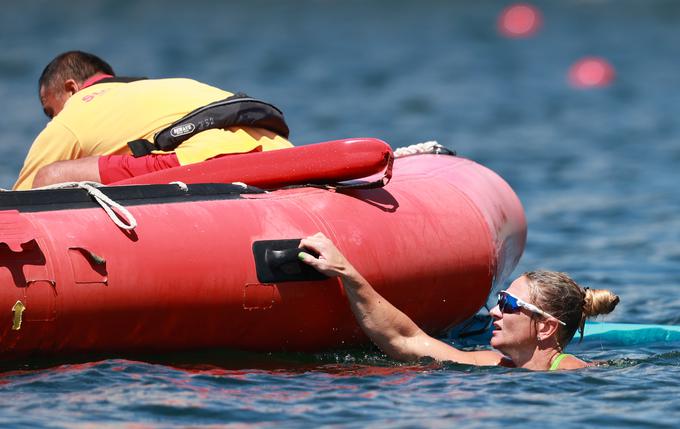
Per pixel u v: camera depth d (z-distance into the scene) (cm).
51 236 1512
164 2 15700
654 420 1434
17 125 5991
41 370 1550
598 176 4762
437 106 7206
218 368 1658
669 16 14675
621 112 7112
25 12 14100
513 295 1736
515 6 15725
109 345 1575
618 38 12231
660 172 4869
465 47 11300
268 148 1975
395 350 1750
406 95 7712
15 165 4638
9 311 1462
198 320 1603
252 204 1709
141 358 1627
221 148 1917
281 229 1680
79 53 2123
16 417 1362
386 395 1532
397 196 1870
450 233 1891
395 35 12381
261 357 1719
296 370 1677
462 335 2148
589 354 1981
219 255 1606
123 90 1988
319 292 1688
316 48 10819
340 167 1781
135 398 1448
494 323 1762
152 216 1606
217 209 1669
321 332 1731
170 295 1563
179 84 2023
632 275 2948
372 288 1702
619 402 1523
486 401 1515
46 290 1480
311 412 1433
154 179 1808
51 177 1881
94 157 1898
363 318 1716
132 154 1922
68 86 2100
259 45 10919
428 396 1534
